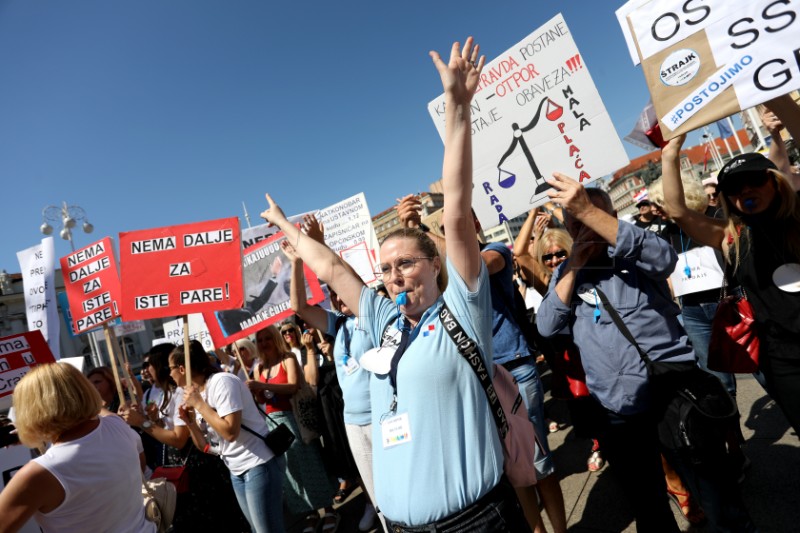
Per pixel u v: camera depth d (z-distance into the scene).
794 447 2.99
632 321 2.07
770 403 3.69
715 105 1.97
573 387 2.65
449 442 1.44
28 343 3.60
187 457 3.33
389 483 1.51
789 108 1.93
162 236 3.38
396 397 1.55
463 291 1.57
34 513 1.76
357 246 5.09
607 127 2.39
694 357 2.05
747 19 1.89
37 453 2.92
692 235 2.25
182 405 3.13
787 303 1.84
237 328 4.08
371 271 5.01
